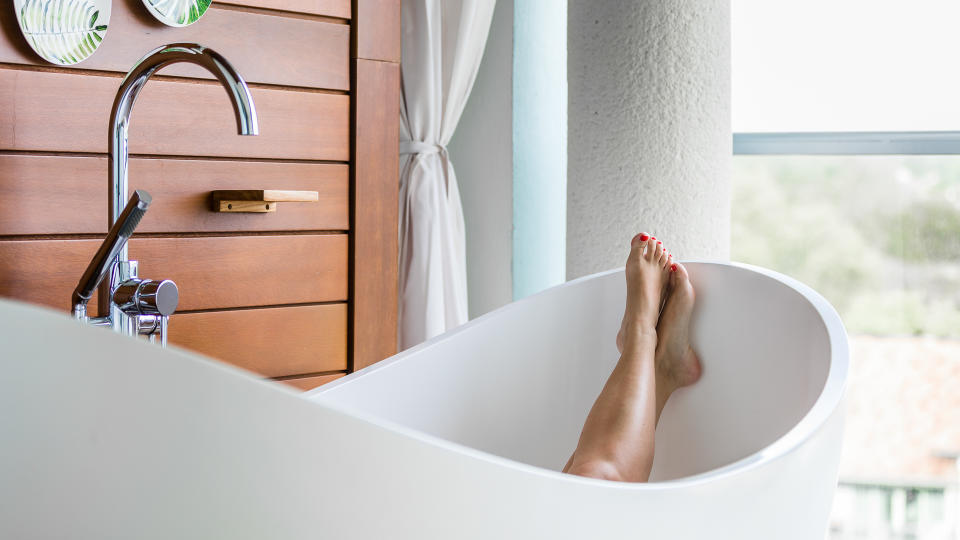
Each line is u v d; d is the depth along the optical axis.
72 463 0.51
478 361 1.38
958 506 2.79
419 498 0.64
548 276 2.72
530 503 0.68
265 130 1.89
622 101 1.87
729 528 0.77
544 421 1.44
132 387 0.53
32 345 0.49
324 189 1.99
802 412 1.10
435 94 2.35
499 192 2.62
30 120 1.61
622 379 1.23
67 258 1.66
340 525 0.61
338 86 2.00
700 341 1.36
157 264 1.76
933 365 2.83
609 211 1.89
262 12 1.88
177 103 1.77
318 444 0.59
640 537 0.73
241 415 0.56
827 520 0.93
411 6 2.33
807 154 2.78
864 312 2.88
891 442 2.84
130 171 1.72
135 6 1.72
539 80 2.65
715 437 1.30
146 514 0.54
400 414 1.28
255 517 0.57
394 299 2.08
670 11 1.85
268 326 1.92
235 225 1.86
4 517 0.49
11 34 1.58
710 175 1.89
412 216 2.29
